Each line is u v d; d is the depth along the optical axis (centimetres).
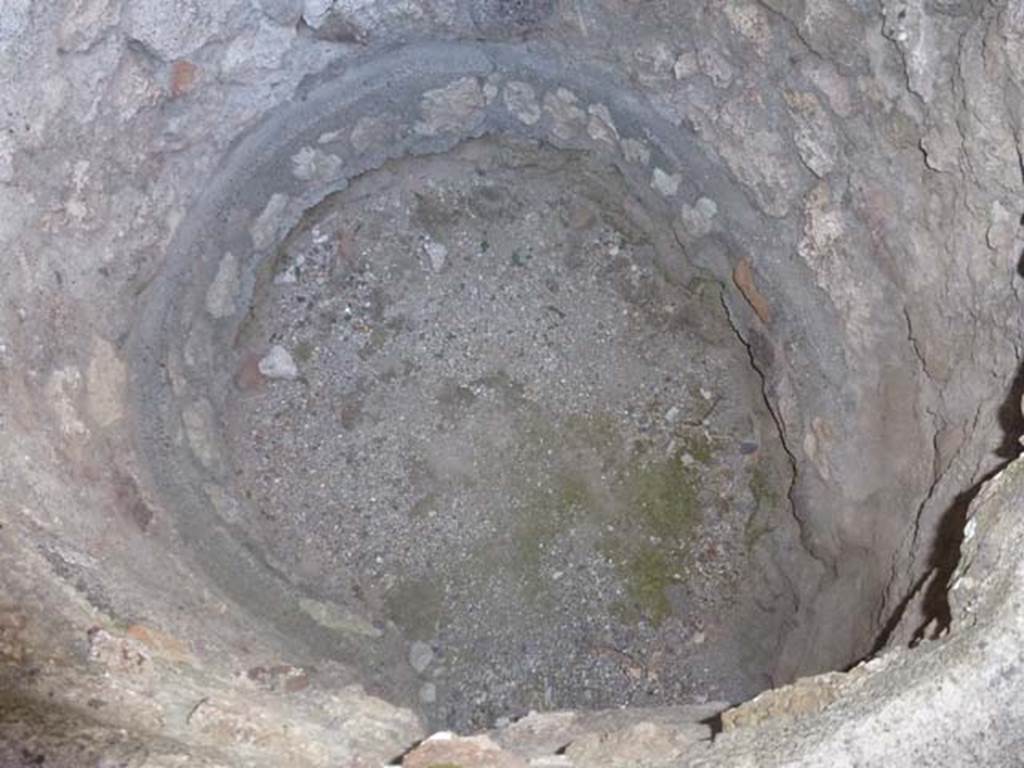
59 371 241
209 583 258
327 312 318
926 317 234
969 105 200
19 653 168
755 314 295
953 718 136
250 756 157
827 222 256
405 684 290
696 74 266
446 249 325
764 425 313
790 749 140
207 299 295
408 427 315
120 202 258
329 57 280
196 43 252
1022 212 200
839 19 219
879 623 235
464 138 315
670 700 297
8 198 225
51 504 219
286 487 307
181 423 282
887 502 253
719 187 286
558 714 229
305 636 272
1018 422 200
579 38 279
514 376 320
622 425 319
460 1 274
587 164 318
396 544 306
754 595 306
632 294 325
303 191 307
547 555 309
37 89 223
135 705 163
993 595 142
